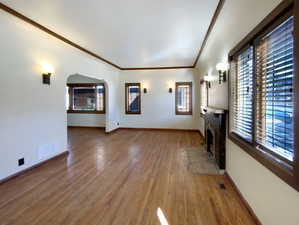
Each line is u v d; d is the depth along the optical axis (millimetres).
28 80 3082
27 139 3074
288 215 1224
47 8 2508
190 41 3924
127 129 7297
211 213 1935
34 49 3191
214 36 3389
